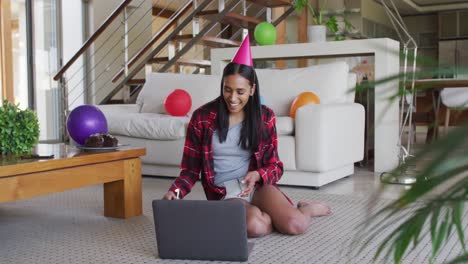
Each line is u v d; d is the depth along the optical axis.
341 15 9.66
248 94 2.17
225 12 5.76
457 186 0.34
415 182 0.34
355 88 0.38
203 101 4.56
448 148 0.29
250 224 2.22
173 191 2.20
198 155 2.31
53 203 3.13
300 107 3.56
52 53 7.37
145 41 8.60
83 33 7.77
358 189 3.54
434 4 12.78
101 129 2.97
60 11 7.45
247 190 2.21
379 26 11.41
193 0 6.23
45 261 1.96
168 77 4.83
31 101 7.07
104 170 2.53
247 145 2.27
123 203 2.68
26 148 2.47
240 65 2.13
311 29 5.16
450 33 13.05
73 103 7.62
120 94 8.20
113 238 2.29
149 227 2.50
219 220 1.91
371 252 1.95
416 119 4.64
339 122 3.73
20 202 3.17
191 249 1.95
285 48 4.70
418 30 13.60
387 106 0.38
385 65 4.26
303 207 2.65
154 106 4.70
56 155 2.41
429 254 1.94
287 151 3.59
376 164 4.38
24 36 7.00
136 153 2.71
